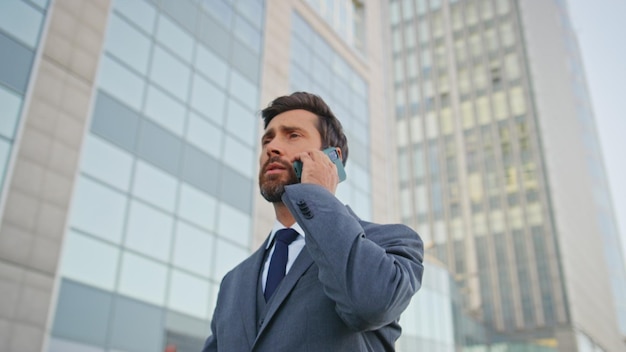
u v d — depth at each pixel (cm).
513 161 6400
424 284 3222
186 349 1436
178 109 1638
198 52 1789
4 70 1200
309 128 254
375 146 2806
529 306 5647
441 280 3428
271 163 243
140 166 1454
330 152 239
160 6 1680
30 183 1182
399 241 220
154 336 1360
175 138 1595
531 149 6356
